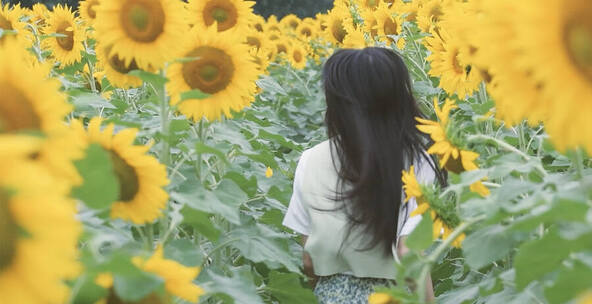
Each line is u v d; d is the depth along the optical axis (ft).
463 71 12.42
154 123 11.40
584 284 4.63
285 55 32.86
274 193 13.55
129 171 7.07
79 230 3.45
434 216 7.43
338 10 27.12
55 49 17.07
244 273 11.03
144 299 5.03
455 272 14.24
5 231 3.36
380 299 5.98
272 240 10.80
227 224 12.55
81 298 4.87
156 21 9.34
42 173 3.36
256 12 81.35
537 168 7.36
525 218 5.26
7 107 4.33
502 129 16.10
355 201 10.69
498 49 4.44
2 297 3.41
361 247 10.74
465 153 7.71
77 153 4.27
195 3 12.92
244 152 11.57
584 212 4.90
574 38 4.03
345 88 10.88
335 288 10.94
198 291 5.24
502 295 7.96
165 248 8.27
